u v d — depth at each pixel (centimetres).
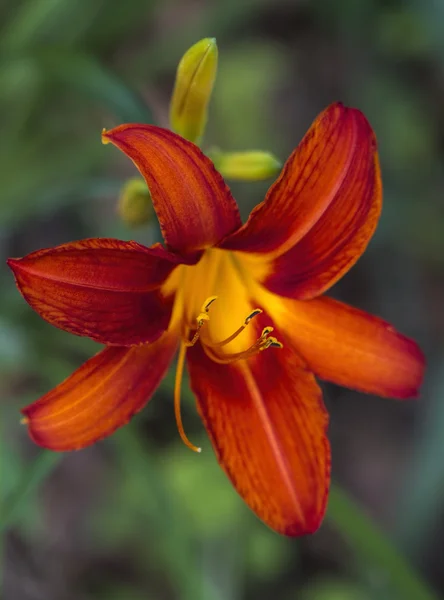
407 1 78
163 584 65
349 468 77
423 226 77
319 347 44
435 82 81
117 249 41
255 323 45
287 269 44
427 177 77
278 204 42
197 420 65
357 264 82
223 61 76
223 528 62
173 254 42
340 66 85
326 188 42
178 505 60
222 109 74
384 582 57
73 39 61
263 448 43
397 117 79
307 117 84
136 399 43
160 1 71
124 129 40
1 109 61
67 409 42
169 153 40
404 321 80
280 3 86
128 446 52
